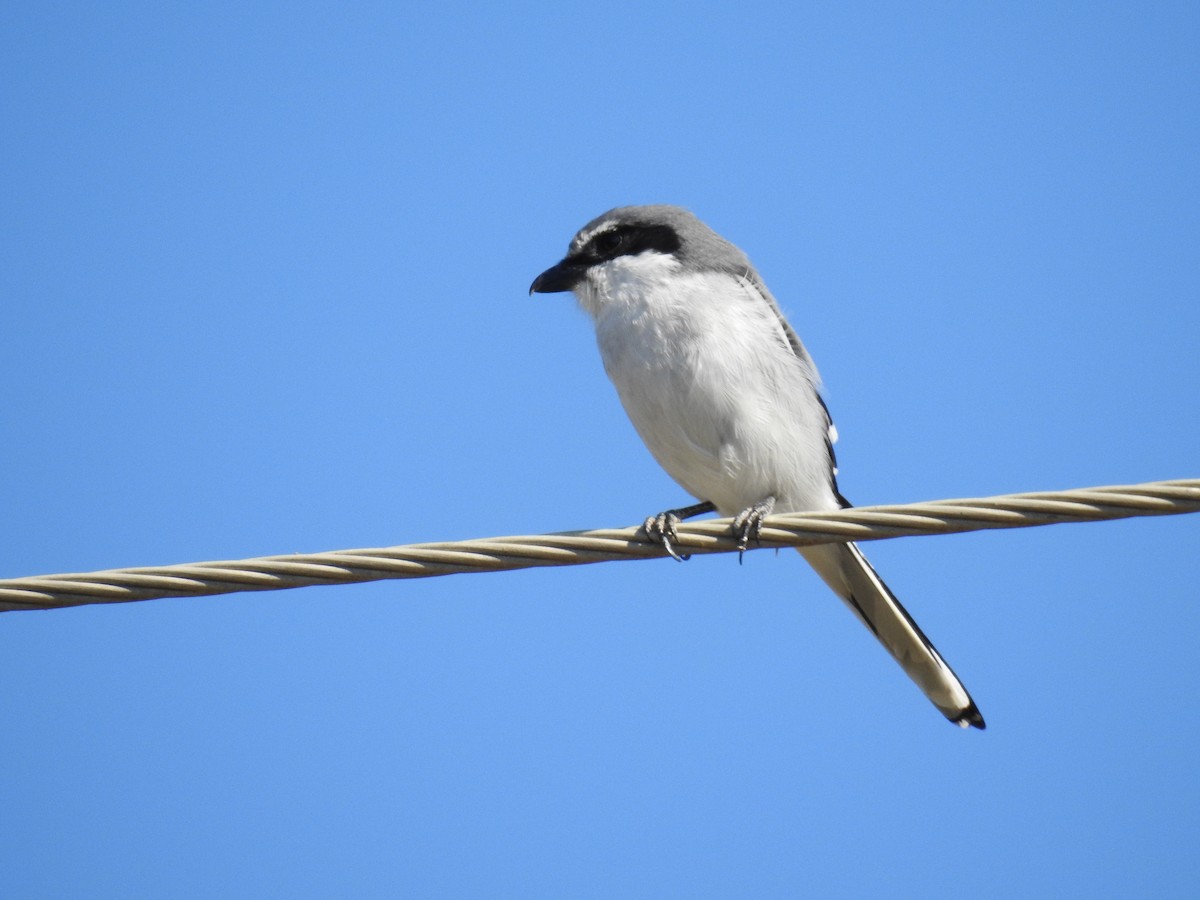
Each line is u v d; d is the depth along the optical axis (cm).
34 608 770
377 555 787
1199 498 745
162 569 774
